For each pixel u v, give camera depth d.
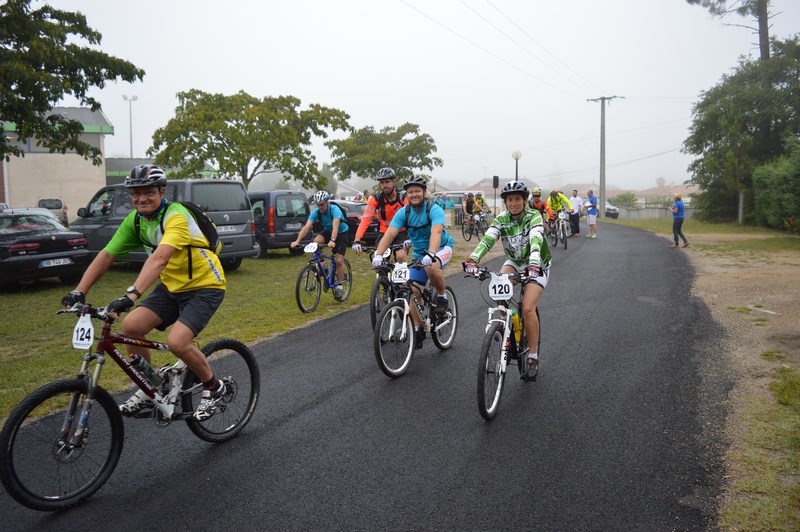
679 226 18.28
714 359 6.14
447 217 30.58
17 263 9.93
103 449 3.65
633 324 7.76
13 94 11.08
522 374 5.22
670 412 4.73
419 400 5.08
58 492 3.42
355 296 10.05
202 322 3.93
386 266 6.60
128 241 3.92
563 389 5.32
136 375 3.76
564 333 7.34
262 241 15.23
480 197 23.77
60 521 3.30
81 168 34.66
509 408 4.88
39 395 3.29
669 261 14.50
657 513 3.30
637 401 5.00
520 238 5.08
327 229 9.15
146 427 4.57
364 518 3.28
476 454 4.04
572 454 4.03
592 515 3.29
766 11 30.20
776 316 7.99
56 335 7.54
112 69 12.73
